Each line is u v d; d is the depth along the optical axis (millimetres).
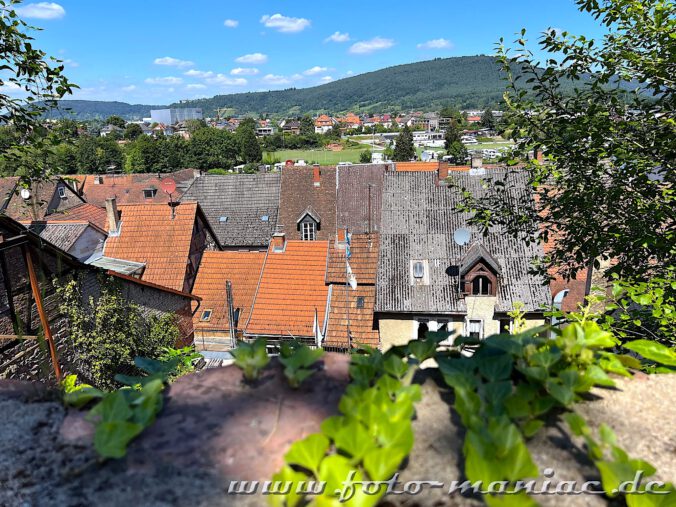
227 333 16750
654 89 5738
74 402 1629
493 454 1188
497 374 1580
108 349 10727
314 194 28062
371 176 27953
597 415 1587
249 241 27859
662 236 5586
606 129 5812
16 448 1431
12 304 8258
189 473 1295
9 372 8008
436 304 15086
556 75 6090
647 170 5707
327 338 15711
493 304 14812
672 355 1867
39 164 8633
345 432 1231
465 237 14852
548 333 2449
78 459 1377
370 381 1640
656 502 1144
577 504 1208
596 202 6148
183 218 18328
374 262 17078
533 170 6566
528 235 7004
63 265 9297
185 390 1670
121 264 13594
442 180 17984
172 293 13445
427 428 1502
